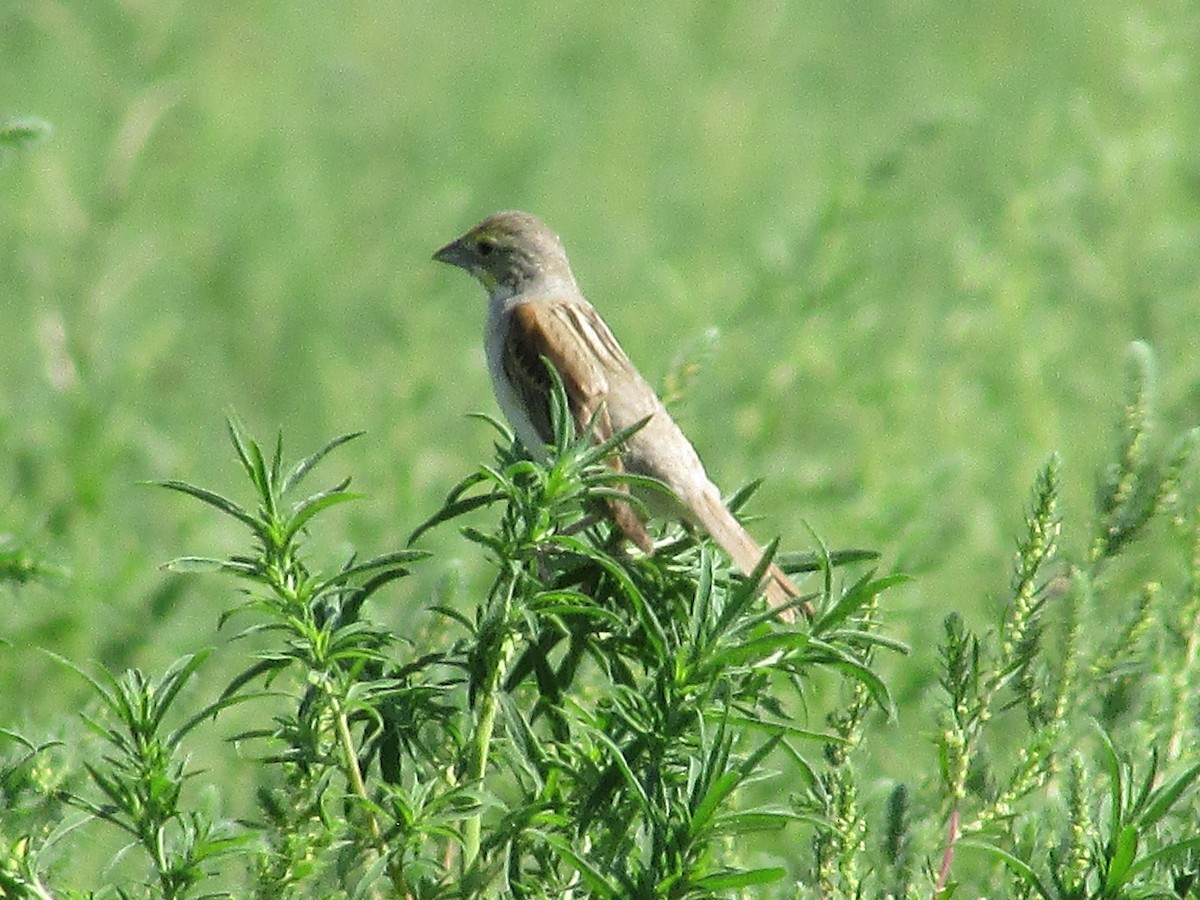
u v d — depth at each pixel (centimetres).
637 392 986
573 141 2230
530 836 601
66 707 1011
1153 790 615
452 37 2533
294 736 595
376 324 1716
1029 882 601
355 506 1262
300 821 598
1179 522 751
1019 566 690
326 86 2239
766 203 2066
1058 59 2433
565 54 2494
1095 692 734
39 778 636
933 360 1493
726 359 1411
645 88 2420
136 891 643
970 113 1608
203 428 1589
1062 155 1836
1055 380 1452
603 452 596
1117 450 744
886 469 1323
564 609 599
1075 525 870
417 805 583
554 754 623
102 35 2198
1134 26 1806
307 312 1719
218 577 1211
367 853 621
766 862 705
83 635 1056
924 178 1917
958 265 1642
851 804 649
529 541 595
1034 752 669
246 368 1669
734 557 770
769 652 589
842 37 2552
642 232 1978
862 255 1551
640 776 581
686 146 2258
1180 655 744
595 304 1802
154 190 1917
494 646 607
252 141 2069
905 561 1091
